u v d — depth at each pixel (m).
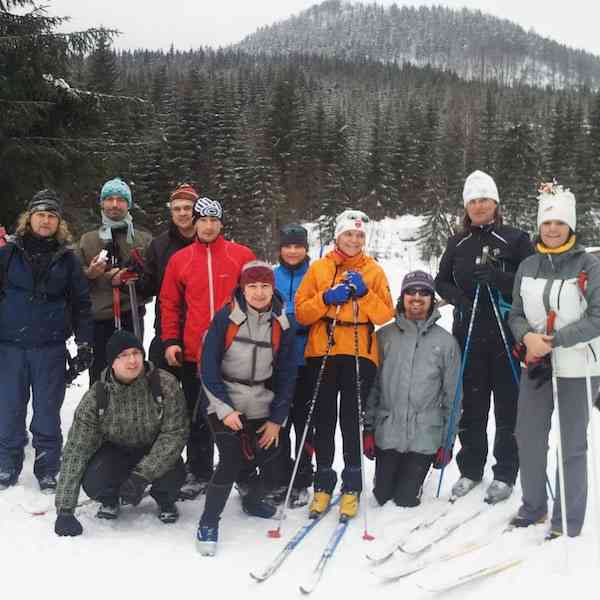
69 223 11.25
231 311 3.34
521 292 3.21
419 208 53.69
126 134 13.35
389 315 3.73
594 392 3.10
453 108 77.25
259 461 3.58
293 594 2.82
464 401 3.96
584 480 3.09
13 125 10.01
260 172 38.88
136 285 4.28
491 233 3.93
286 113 51.59
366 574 2.99
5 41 9.99
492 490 3.76
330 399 3.73
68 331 4.10
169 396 3.47
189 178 38.09
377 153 51.03
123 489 3.30
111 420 3.39
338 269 3.89
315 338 3.78
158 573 2.97
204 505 3.51
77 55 11.05
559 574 2.72
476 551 3.09
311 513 3.64
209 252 3.82
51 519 3.45
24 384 3.95
